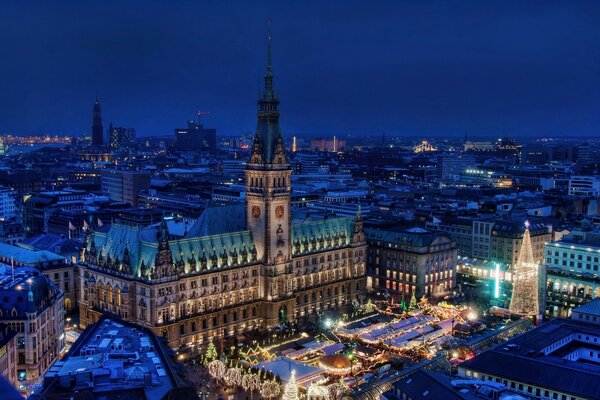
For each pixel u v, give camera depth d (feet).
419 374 432.66
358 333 625.82
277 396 499.10
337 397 460.96
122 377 358.23
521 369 458.09
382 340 611.06
